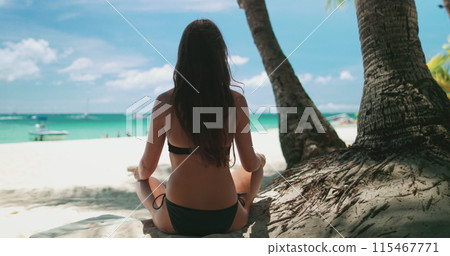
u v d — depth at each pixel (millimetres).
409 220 1540
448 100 2266
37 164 6609
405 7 2379
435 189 1706
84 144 11453
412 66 2291
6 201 3352
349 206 1787
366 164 2090
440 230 1430
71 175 5301
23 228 2334
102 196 3623
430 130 2086
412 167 1907
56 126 42438
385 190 1805
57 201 3354
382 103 2234
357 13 2609
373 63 2398
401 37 2342
